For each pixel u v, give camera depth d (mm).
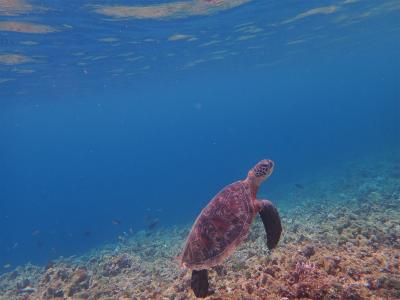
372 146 49281
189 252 5145
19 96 39344
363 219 12898
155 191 69688
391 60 93000
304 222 14930
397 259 7488
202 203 36875
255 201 5480
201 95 81250
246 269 8125
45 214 71375
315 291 5227
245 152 147125
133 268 12281
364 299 5121
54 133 112938
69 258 20344
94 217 49406
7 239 43188
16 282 14703
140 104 74625
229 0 20672
